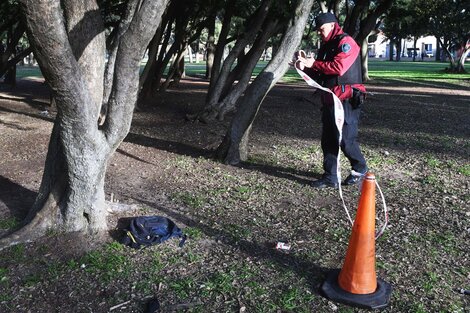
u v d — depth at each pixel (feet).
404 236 15.14
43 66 11.50
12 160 23.76
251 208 17.43
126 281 12.23
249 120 23.66
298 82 82.02
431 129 35.47
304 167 23.12
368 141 30.53
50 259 13.23
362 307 11.21
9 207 16.85
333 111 18.67
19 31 45.11
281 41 23.13
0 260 13.14
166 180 20.70
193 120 36.32
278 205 17.80
